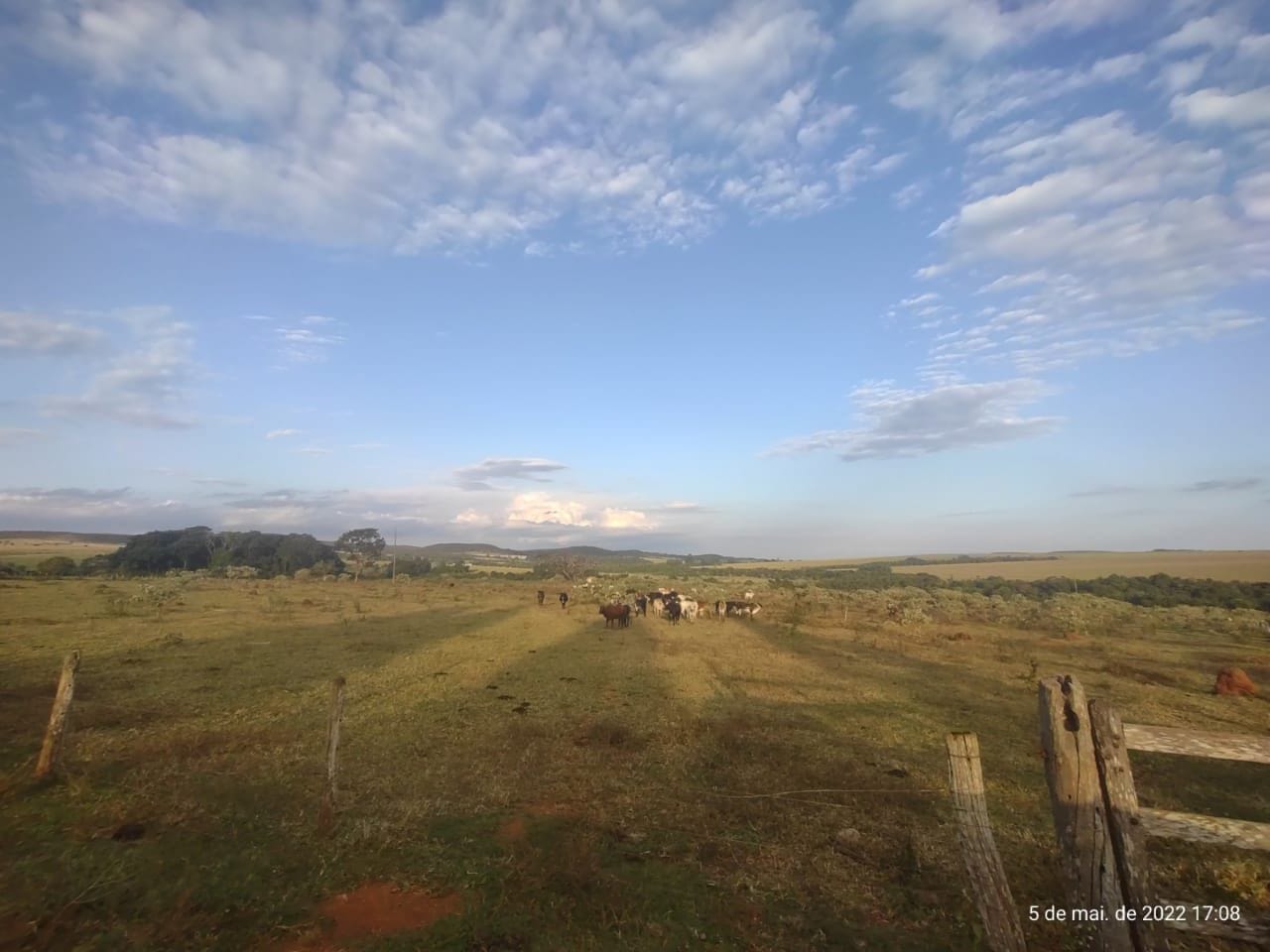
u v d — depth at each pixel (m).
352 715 11.73
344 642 21.70
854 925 5.04
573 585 62.25
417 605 38.56
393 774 8.48
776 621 33.00
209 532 77.12
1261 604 48.50
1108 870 3.67
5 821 6.48
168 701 12.29
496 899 5.28
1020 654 22.38
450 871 5.72
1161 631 34.22
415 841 6.32
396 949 4.61
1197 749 3.67
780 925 5.05
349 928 4.86
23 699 11.74
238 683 14.20
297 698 12.94
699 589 56.91
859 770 9.06
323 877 5.58
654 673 16.84
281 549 76.69
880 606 44.00
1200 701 15.25
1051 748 3.87
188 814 6.75
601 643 23.25
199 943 4.61
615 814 7.22
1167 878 5.91
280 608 33.03
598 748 9.80
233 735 10.04
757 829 6.91
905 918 5.16
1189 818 3.66
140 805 6.94
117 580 54.03
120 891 5.18
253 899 5.18
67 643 19.56
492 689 14.34
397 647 20.84
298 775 8.31
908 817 7.32
